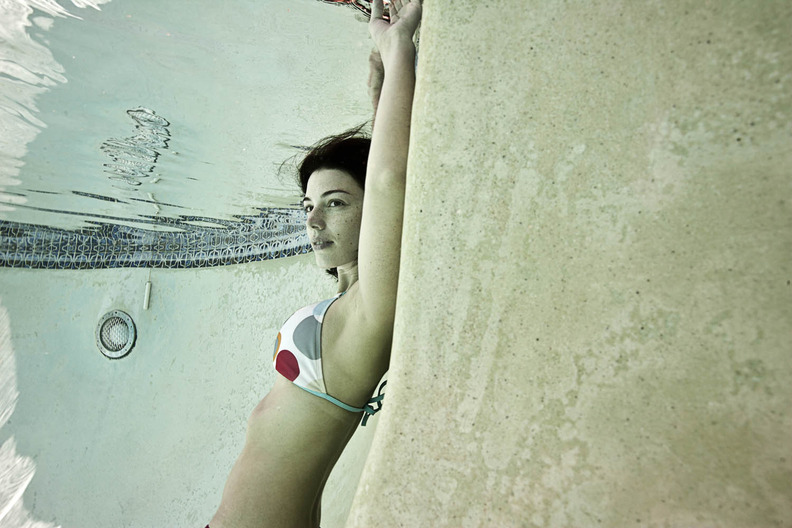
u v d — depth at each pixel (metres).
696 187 0.72
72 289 7.99
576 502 0.74
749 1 0.70
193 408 6.75
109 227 7.82
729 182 0.70
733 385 0.68
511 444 0.78
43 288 8.05
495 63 0.84
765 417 0.66
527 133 0.81
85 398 7.46
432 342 0.84
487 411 0.80
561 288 0.78
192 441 6.63
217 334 6.86
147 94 4.32
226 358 6.72
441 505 0.80
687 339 0.71
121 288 7.71
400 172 1.20
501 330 0.81
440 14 0.88
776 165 0.68
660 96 0.75
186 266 7.41
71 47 3.78
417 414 0.84
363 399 1.62
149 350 7.30
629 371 0.73
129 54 3.82
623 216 0.75
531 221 0.80
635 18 0.77
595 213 0.77
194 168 5.66
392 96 1.23
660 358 0.72
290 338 1.62
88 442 7.23
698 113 0.72
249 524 1.53
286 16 3.28
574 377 0.76
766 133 0.69
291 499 1.57
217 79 4.06
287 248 6.51
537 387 0.78
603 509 0.72
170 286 7.44
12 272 8.14
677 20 0.74
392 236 1.24
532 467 0.77
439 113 0.87
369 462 0.86
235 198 6.30
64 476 7.13
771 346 0.67
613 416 0.73
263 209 6.56
